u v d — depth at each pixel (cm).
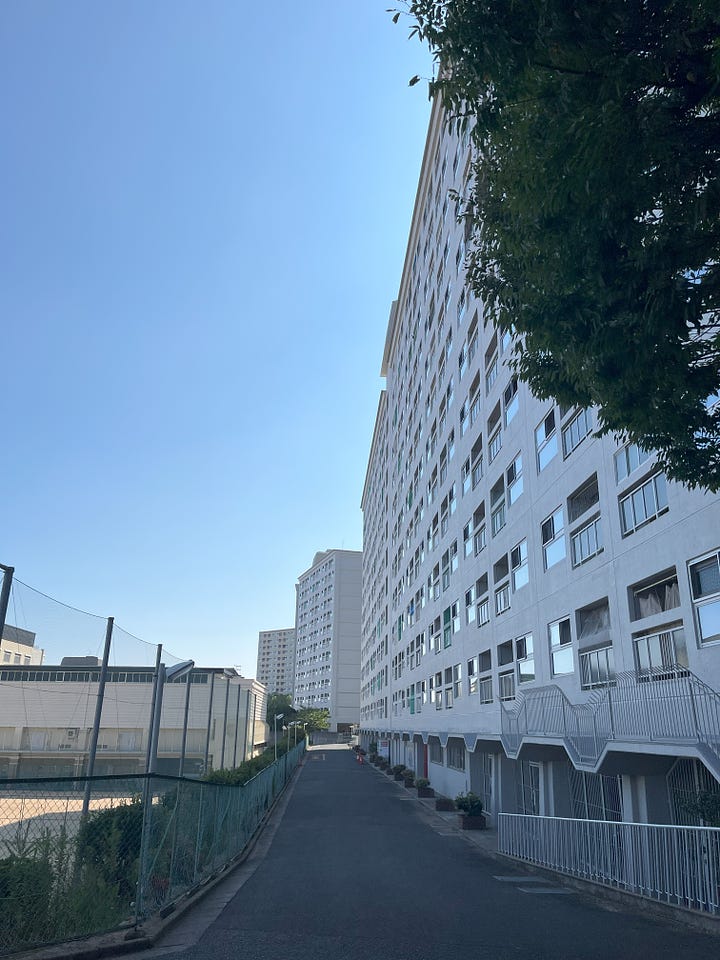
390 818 2789
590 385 666
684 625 1240
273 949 798
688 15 507
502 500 2527
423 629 4428
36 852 812
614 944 834
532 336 706
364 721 9562
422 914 1037
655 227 576
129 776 894
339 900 1166
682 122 543
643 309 577
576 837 1364
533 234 624
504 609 2464
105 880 908
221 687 3269
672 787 1333
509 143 648
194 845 1248
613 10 506
